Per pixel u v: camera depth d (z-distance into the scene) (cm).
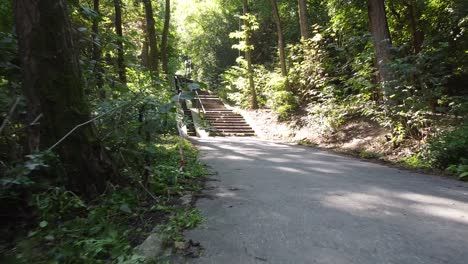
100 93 584
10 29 518
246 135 1803
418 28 1280
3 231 370
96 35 645
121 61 845
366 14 1339
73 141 426
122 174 502
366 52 1273
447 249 334
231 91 2722
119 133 500
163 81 605
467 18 1027
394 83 952
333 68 1670
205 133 1745
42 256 305
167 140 1047
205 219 416
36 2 407
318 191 565
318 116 1440
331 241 351
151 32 1502
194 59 3781
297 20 2447
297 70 1866
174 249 328
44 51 411
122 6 1221
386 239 357
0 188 348
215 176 691
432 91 903
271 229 384
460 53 1153
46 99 415
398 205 484
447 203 496
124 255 307
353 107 1259
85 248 317
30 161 350
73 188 428
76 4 591
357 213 445
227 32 3391
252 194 543
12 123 443
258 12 2758
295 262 304
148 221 407
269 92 2031
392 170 789
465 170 699
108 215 397
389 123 982
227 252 324
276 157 991
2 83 502
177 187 548
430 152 816
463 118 872
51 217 365
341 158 991
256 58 2767
